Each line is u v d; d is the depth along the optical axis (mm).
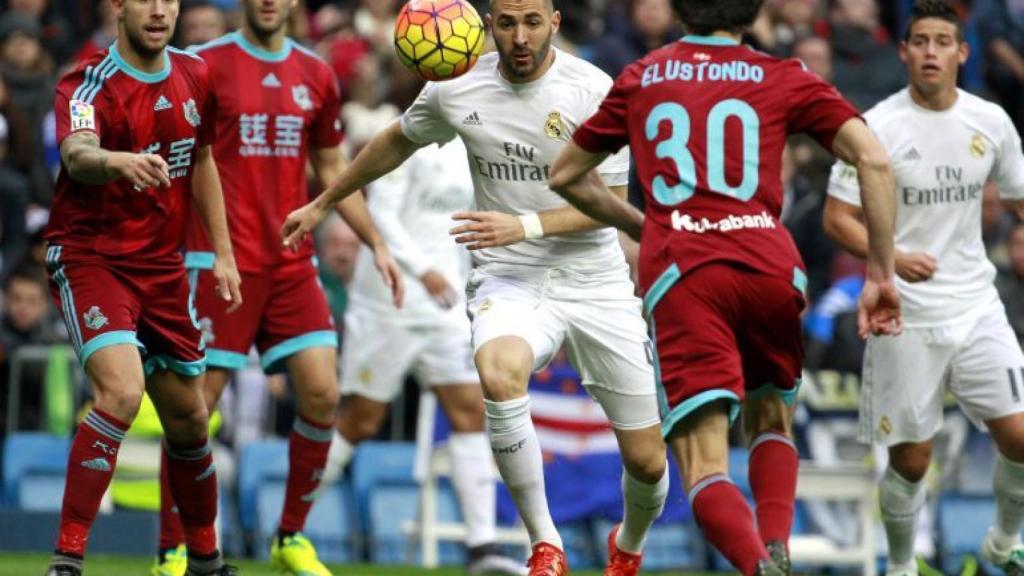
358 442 39594
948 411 42719
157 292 26500
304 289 31656
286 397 44219
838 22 56656
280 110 31484
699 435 22906
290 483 32219
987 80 60969
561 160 24266
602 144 23906
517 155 26453
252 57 31562
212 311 31234
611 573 28109
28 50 50938
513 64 25875
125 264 26125
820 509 43094
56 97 25688
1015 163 32188
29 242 48031
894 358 32125
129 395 25375
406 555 42281
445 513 44156
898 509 32719
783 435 23875
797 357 23562
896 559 33250
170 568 30641
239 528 42531
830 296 44625
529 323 26234
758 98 23062
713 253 22734
